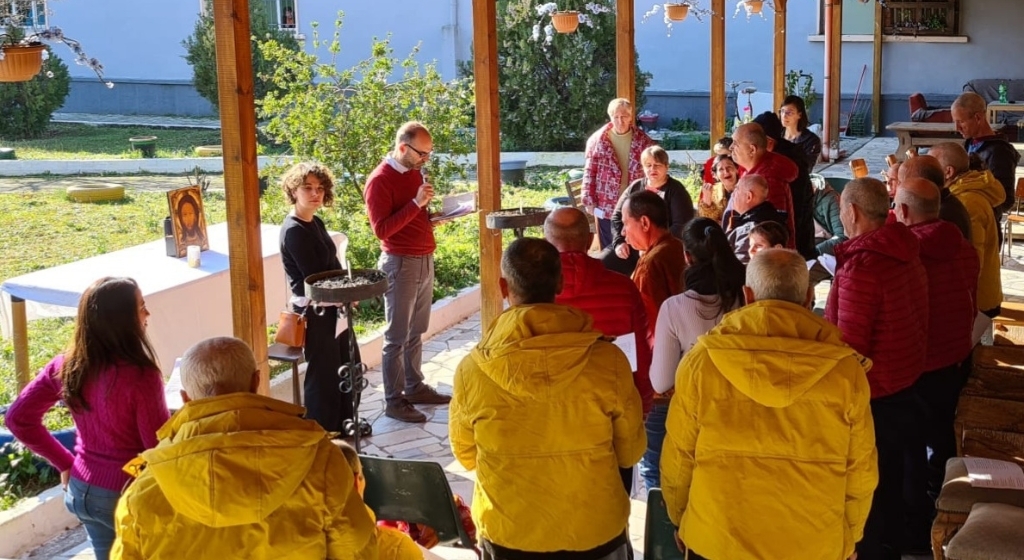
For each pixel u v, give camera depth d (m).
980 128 6.25
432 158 10.11
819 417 2.59
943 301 4.11
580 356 2.76
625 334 3.78
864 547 3.60
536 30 10.84
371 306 8.09
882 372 3.60
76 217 12.05
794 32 19.72
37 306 5.77
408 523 3.47
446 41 19.95
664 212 4.29
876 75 19.56
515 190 13.48
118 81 22.42
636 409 2.88
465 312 8.16
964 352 4.20
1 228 11.39
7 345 7.35
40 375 3.21
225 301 5.80
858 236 3.68
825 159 16.03
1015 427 3.99
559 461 2.79
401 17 19.98
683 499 2.80
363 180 9.63
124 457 3.09
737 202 5.26
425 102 10.16
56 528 4.65
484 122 6.18
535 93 17.22
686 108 19.83
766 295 2.71
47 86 19.25
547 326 2.79
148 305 5.16
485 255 6.33
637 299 3.82
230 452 2.22
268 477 2.24
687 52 19.64
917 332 3.65
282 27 20.19
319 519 2.32
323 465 2.35
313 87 9.93
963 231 4.58
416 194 5.73
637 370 3.79
